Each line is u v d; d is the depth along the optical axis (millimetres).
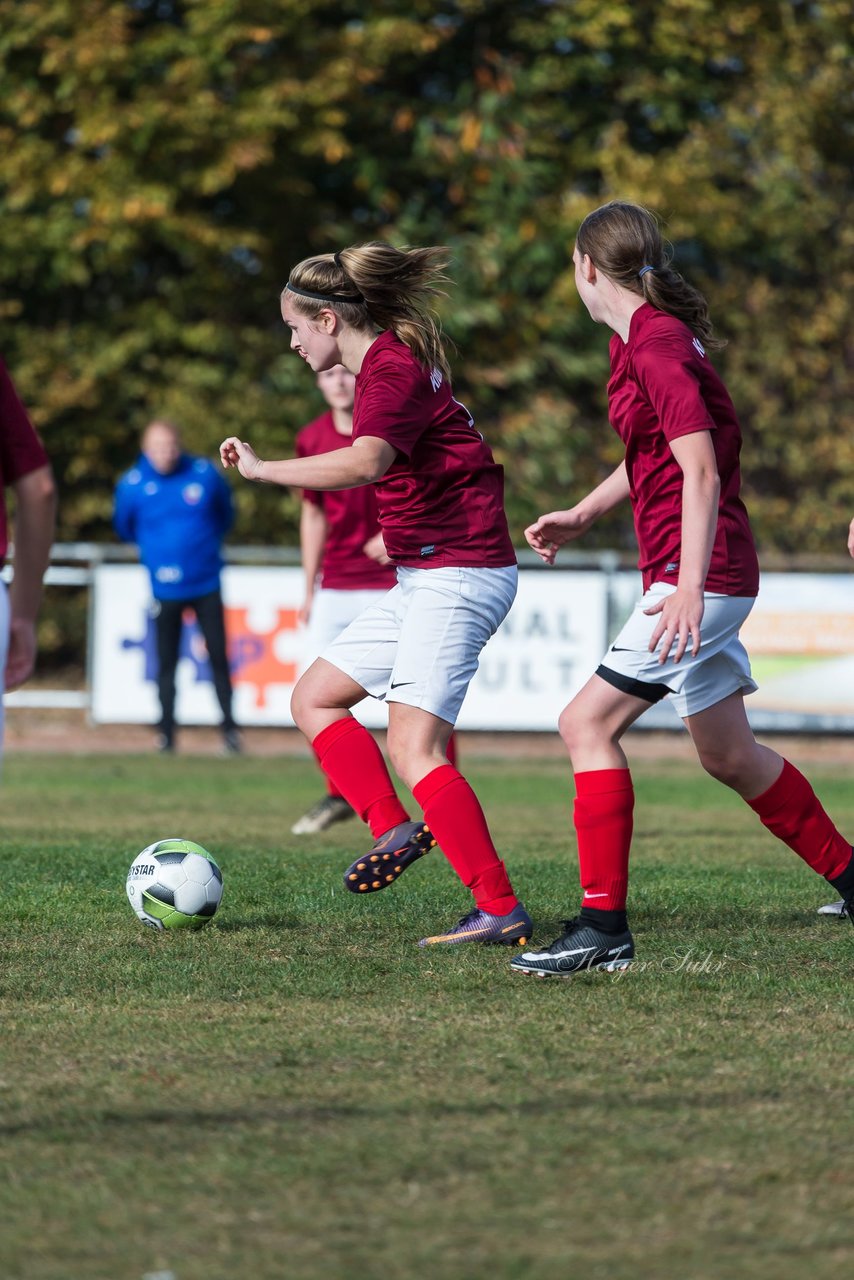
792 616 50469
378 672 17984
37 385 67938
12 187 66375
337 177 72125
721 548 15008
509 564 16719
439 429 16250
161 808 34031
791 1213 9102
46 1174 9688
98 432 68625
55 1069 11938
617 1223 8945
